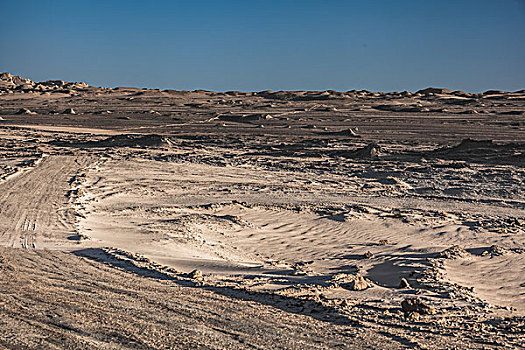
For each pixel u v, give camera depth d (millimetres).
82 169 42312
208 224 24500
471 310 11250
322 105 154250
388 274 16625
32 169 41531
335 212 27938
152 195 32875
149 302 11117
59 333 9062
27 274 13328
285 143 70562
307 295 11875
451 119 108750
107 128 98688
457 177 40969
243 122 111250
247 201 31312
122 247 17984
